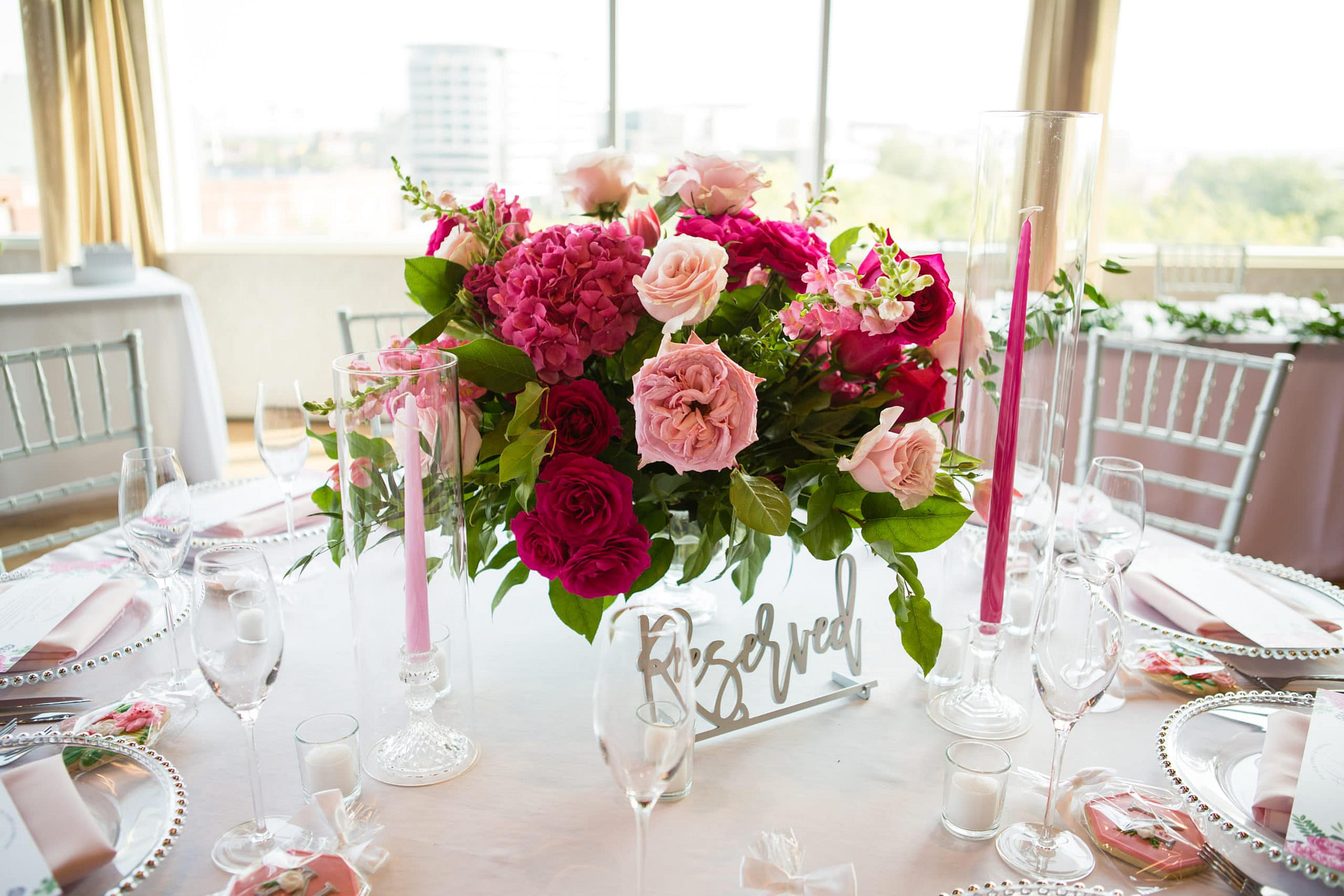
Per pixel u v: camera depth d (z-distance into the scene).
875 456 0.85
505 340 0.94
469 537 0.97
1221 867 0.76
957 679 1.04
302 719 0.97
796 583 1.27
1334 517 2.83
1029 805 0.85
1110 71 4.81
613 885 0.75
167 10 4.99
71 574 1.22
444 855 0.78
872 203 5.32
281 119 5.15
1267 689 1.04
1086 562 0.79
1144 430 2.27
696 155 1.04
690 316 0.84
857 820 0.83
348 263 5.05
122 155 4.91
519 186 5.23
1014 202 0.89
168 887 0.74
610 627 0.65
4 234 5.13
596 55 5.05
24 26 4.61
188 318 3.54
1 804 0.74
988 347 0.93
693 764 0.91
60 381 3.25
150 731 0.92
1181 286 5.04
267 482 1.64
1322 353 2.71
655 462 0.94
